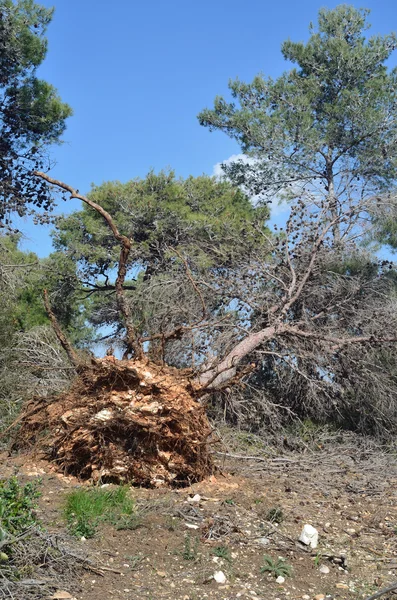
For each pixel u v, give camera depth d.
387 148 17.06
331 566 4.84
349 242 14.19
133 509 5.48
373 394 11.55
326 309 12.45
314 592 4.38
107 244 17.95
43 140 16.44
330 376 11.65
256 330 11.86
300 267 12.79
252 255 12.99
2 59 15.47
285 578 4.53
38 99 15.95
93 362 6.81
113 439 6.49
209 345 11.18
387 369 12.24
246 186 19.06
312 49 18.88
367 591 4.45
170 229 16.92
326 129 17.62
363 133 17.25
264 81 18.50
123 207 17.53
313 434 10.75
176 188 18.06
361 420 11.66
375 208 14.48
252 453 9.05
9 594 3.76
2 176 15.85
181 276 12.73
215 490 6.45
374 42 18.28
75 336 17.19
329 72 18.59
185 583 4.29
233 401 10.17
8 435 8.08
